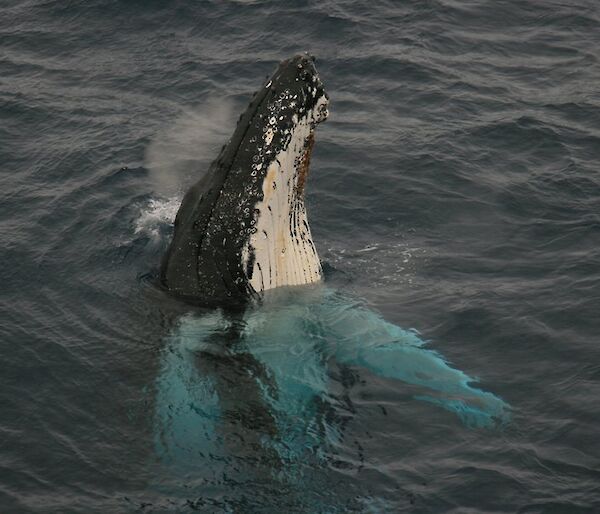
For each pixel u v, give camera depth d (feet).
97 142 302.25
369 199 270.46
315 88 198.59
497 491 172.35
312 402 190.29
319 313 213.05
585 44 372.38
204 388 193.06
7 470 178.19
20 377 200.64
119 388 196.34
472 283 233.35
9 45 367.04
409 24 376.27
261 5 382.83
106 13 381.19
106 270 235.20
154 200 270.46
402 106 323.57
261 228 205.87
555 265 241.14
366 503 169.48
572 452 180.86
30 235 252.01
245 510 167.94
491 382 199.62
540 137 305.94
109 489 173.88
